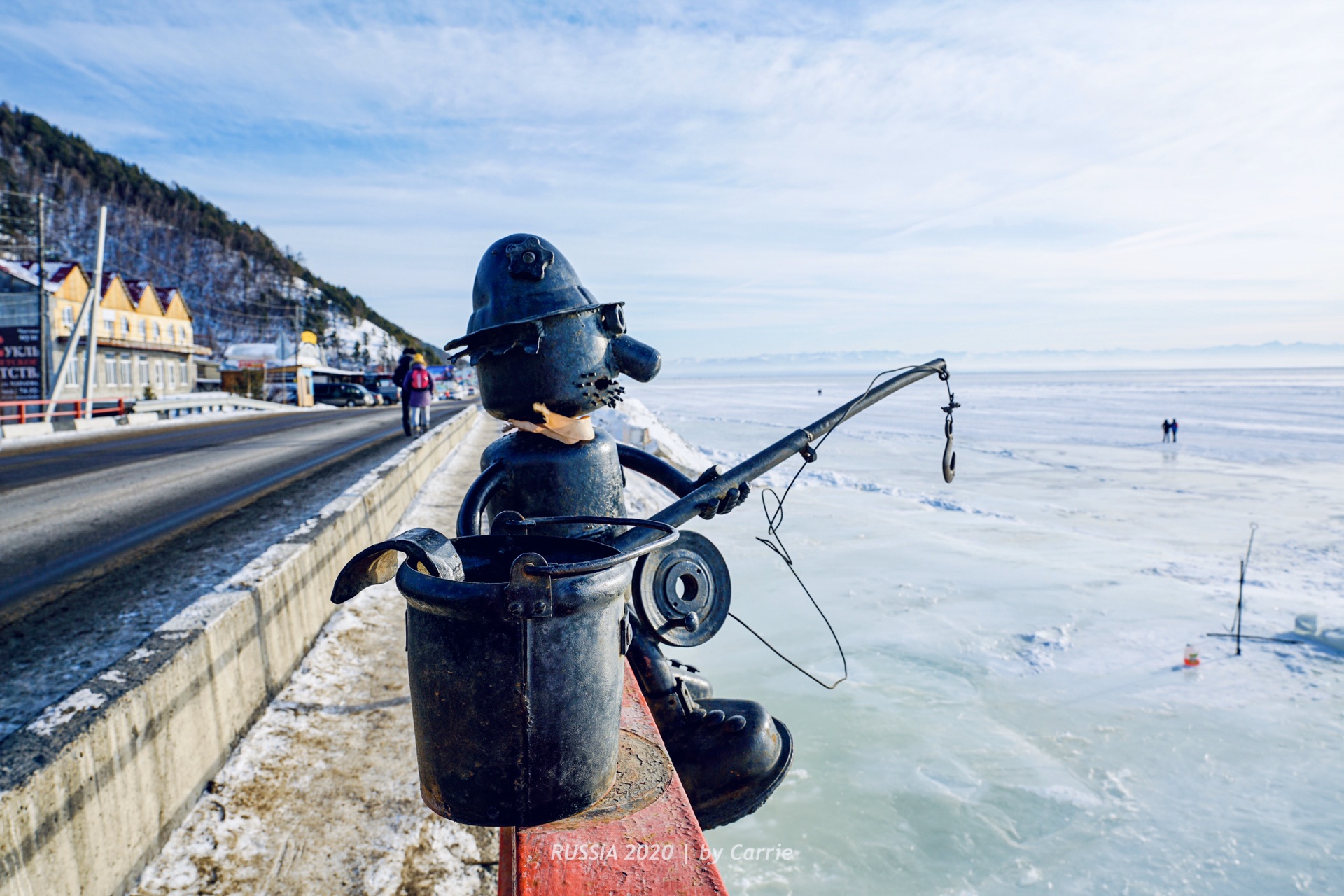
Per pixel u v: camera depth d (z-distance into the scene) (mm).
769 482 23688
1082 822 6117
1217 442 43062
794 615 11156
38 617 4504
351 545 5480
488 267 2381
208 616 2930
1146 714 8055
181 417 32094
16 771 1805
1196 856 5711
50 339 33781
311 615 4234
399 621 4766
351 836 2469
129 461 14031
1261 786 6625
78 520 7926
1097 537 17125
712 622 2742
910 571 13547
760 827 6078
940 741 7461
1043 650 9789
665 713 2758
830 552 14977
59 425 21828
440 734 1512
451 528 7312
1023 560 14508
